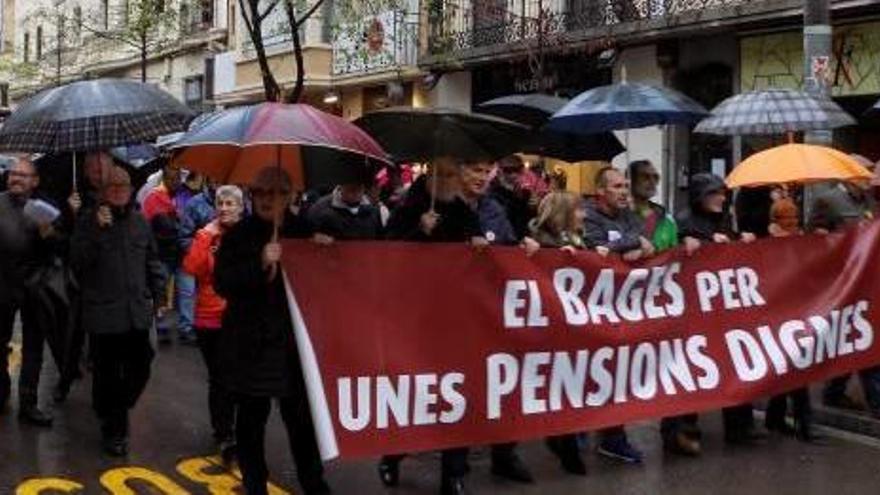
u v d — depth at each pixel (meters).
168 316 12.65
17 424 8.21
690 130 17.66
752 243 7.70
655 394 7.23
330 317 6.07
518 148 6.95
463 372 6.48
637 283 7.19
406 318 6.30
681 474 7.24
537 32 19.03
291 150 6.35
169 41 32.09
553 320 6.82
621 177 7.45
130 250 7.30
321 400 5.98
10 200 8.09
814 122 9.41
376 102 25.30
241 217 6.96
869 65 15.98
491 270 6.61
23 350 8.26
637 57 19.28
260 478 6.08
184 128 7.68
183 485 6.83
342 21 24.16
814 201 8.75
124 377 7.43
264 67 15.99
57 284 8.29
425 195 6.65
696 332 7.42
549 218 7.30
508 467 7.01
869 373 8.46
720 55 18.00
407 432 6.29
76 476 6.97
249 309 5.95
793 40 16.78
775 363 7.70
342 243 6.11
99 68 37.56
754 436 8.14
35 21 44.00
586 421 6.94
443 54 22.06
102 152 7.48
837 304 8.03
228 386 5.98
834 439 8.25
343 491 6.76
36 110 7.24
